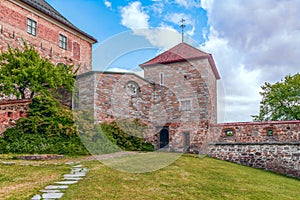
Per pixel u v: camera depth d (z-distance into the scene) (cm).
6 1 1426
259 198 594
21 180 573
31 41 1557
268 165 1152
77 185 546
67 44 1811
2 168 664
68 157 866
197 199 536
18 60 1107
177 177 693
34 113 1031
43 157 820
